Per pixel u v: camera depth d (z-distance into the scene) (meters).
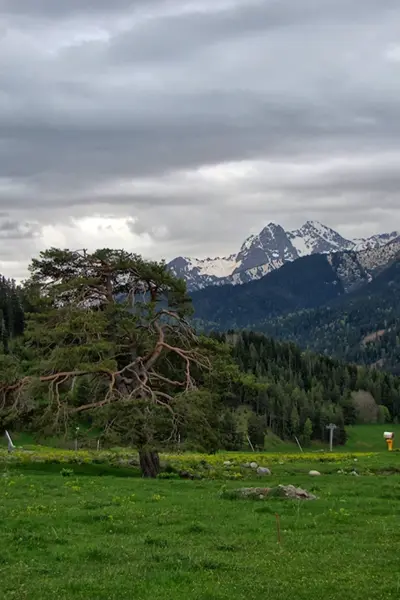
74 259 45.28
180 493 30.47
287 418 181.25
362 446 185.75
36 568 16.11
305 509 25.53
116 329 44.19
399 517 24.22
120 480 36.31
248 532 21.09
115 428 39.44
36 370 42.53
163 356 46.03
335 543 19.38
